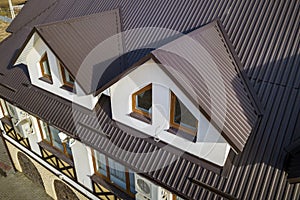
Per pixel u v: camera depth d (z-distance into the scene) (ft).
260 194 20.71
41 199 48.42
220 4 30.68
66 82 32.86
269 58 25.81
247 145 22.99
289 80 24.27
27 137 43.11
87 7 41.29
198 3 31.96
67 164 38.58
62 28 28.91
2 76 41.98
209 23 28.58
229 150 22.93
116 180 33.19
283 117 23.15
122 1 37.81
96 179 34.35
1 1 147.13
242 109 22.52
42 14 46.91
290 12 27.04
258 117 23.91
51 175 43.78
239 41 27.76
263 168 21.72
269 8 28.12
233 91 23.16
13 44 46.06
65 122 31.73
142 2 35.81
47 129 39.63
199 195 22.50
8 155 53.93
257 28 27.66
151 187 27.43
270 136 22.81
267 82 25.00
